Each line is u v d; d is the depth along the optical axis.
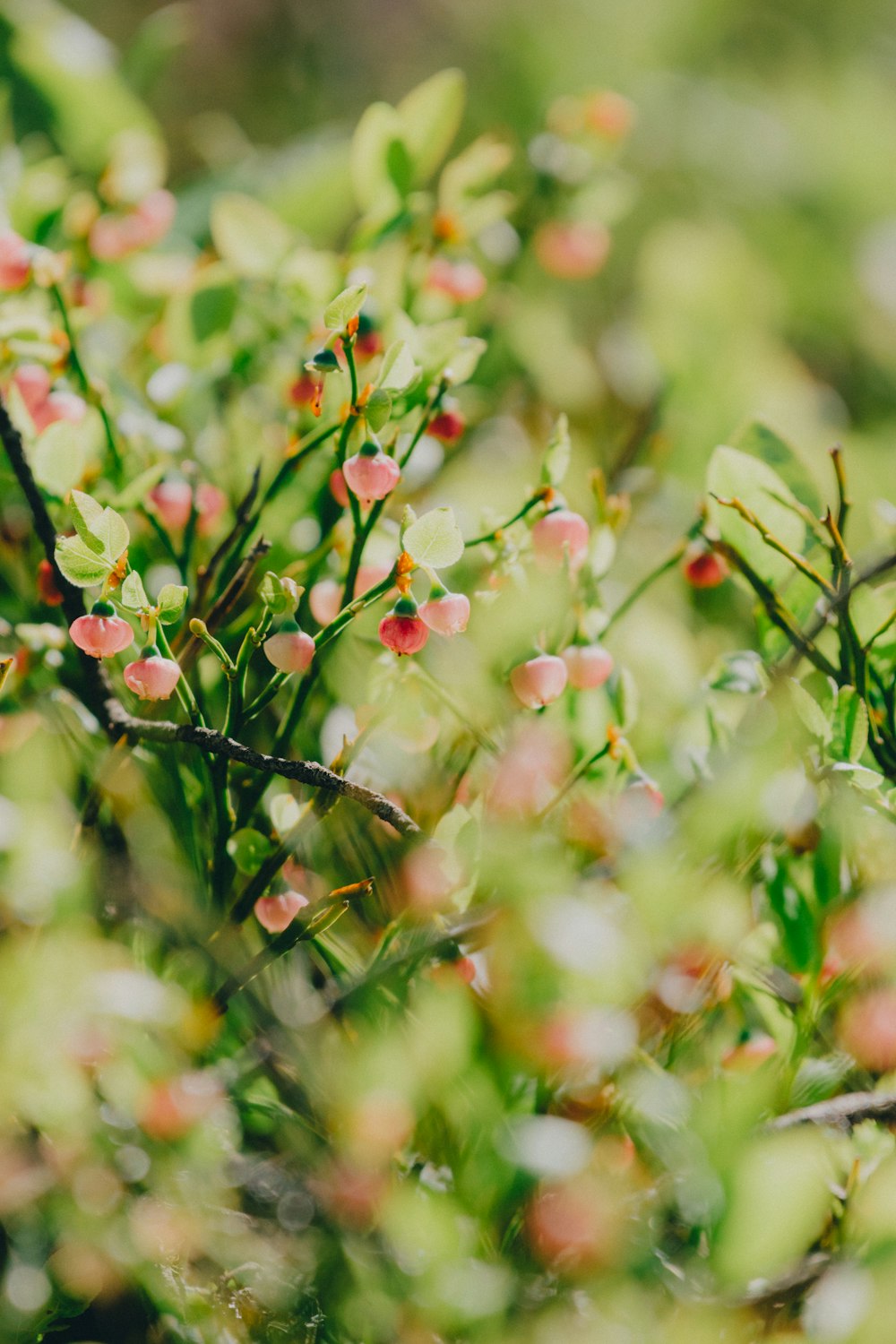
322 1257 0.29
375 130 0.34
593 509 0.37
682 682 0.34
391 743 0.31
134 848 0.31
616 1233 0.29
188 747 0.30
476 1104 0.29
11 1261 0.29
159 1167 0.30
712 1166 0.29
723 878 0.30
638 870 0.30
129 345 0.36
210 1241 0.29
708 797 0.30
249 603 0.32
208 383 0.34
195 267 0.37
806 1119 0.29
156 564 0.32
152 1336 0.30
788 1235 0.28
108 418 0.32
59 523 0.31
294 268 0.33
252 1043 0.30
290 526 0.32
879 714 0.30
